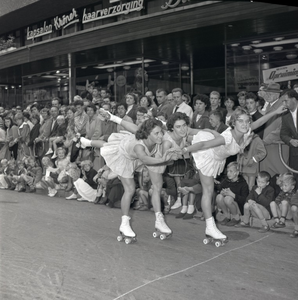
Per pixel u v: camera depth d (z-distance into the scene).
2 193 11.03
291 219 6.75
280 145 7.09
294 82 10.38
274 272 4.86
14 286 4.52
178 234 6.55
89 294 4.29
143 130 5.71
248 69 11.09
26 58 15.56
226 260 5.29
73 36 13.49
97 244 6.05
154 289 4.39
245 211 6.79
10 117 13.30
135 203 8.43
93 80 15.22
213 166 5.83
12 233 6.70
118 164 6.04
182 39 11.58
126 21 11.76
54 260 5.34
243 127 5.48
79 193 9.45
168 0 11.66
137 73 13.80
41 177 10.92
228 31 10.66
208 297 4.19
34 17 16.66
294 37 10.34
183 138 6.09
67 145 10.29
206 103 8.64
